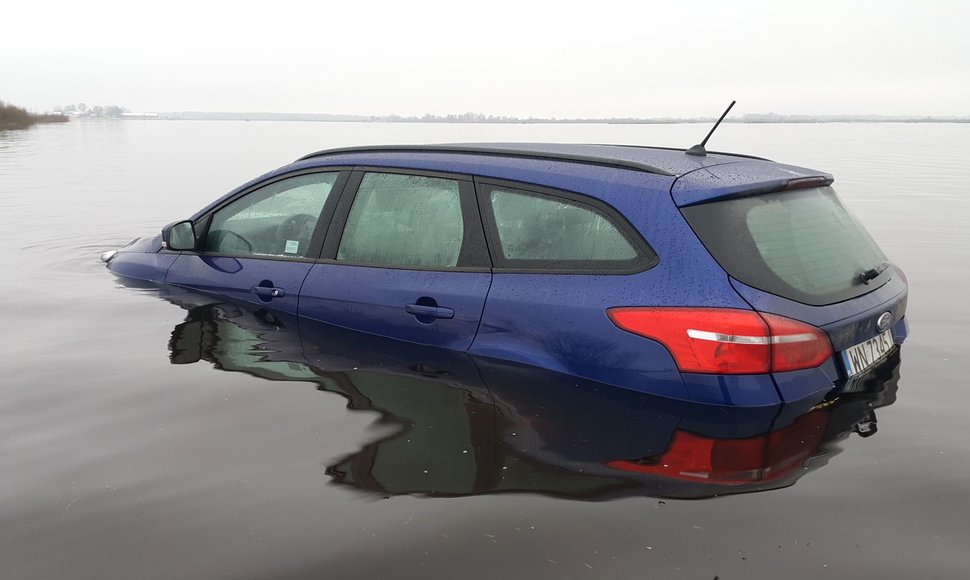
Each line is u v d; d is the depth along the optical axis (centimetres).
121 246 653
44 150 2705
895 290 279
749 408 227
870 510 183
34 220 863
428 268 304
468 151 318
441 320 292
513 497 192
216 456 223
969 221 897
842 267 261
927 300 453
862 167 1897
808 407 232
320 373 284
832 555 165
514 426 230
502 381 261
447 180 308
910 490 192
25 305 406
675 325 235
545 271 270
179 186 1368
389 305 308
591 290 256
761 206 254
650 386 240
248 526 183
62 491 204
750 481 196
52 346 334
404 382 269
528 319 268
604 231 261
